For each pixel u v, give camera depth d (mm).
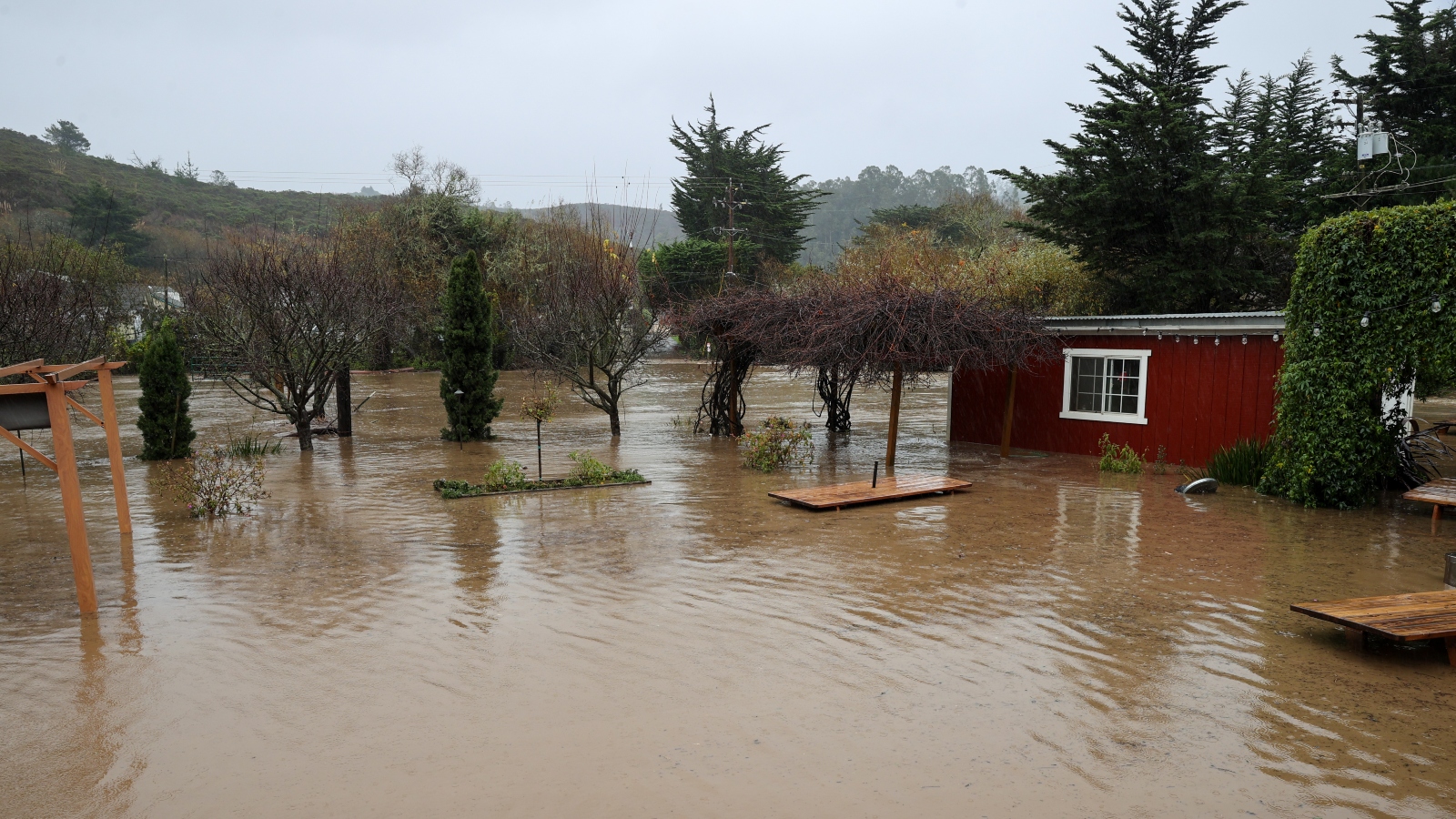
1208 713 4504
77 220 57750
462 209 44281
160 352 14406
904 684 4891
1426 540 8516
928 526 9133
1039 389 15680
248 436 17312
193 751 4148
